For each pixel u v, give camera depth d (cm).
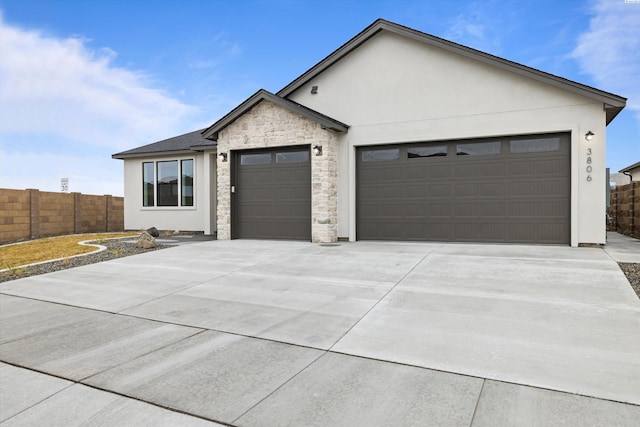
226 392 299
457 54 1032
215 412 271
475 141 1031
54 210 1511
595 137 912
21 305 567
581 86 896
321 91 1195
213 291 610
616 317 438
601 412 257
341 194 1161
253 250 970
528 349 363
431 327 427
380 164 1130
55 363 362
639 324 417
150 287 645
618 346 364
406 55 1091
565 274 627
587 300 498
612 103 879
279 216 1205
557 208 952
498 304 494
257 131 1202
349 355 364
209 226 1528
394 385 303
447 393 288
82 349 396
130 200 1728
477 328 420
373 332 420
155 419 264
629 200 1334
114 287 653
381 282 621
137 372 338
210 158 1535
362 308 501
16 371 348
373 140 1123
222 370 338
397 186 1109
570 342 375
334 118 1175
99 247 1080
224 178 1248
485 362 339
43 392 307
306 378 319
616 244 991
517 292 542
